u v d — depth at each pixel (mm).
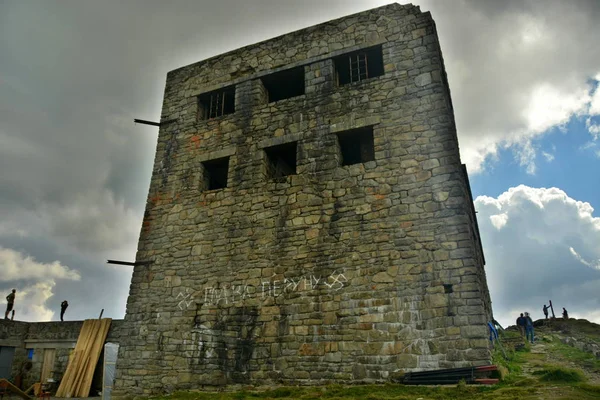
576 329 19250
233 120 12281
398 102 10414
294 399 7805
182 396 9086
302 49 12070
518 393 6668
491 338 9336
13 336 16938
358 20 11602
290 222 10445
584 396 6250
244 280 10398
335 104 11055
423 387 7691
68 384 14375
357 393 7766
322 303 9422
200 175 12219
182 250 11453
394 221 9461
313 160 10766
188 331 10477
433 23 10945
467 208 9859
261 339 9672
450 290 8516
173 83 13852
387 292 8969
